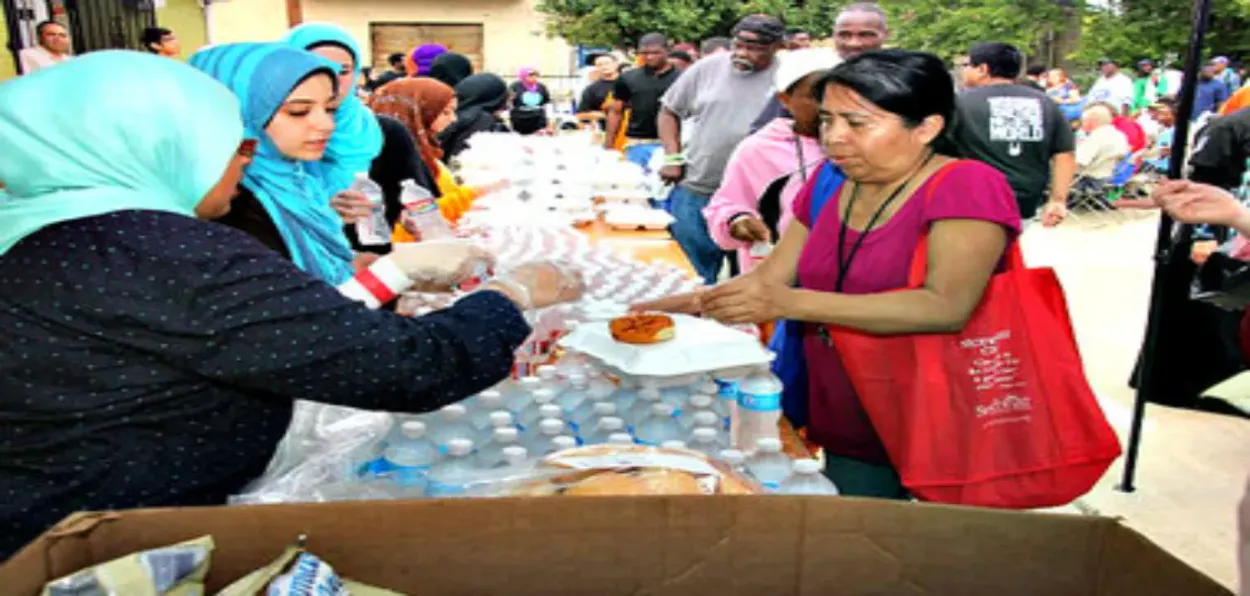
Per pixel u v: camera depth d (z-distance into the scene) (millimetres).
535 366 2025
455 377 1243
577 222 4047
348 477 1424
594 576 874
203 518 846
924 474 1759
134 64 1242
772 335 2430
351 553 859
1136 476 3643
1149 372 3316
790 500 868
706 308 1887
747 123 4379
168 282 1114
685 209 4637
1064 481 1774
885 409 1792
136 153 1205
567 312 2168
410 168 3564
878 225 1812
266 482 1334
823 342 1975
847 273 1857
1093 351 5141
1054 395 1754
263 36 19734
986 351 1747
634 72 7398
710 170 4508
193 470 1189
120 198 1186
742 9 14188
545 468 1300
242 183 1959
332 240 2152
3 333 1101
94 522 830
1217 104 8898
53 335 1106
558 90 19156
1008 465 1772
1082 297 6316
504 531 862
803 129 2711
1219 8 10203
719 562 874
